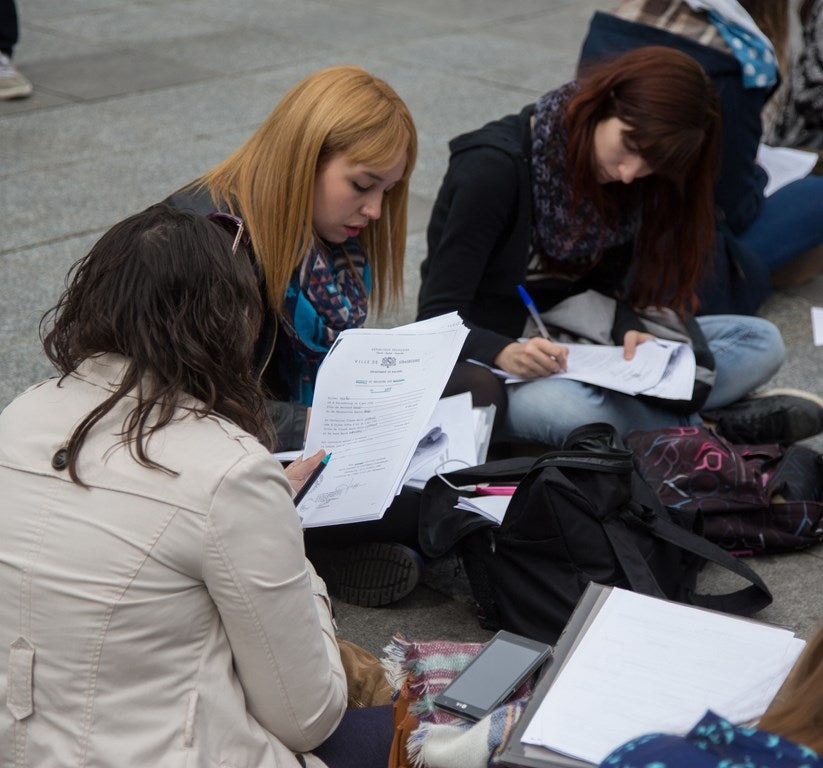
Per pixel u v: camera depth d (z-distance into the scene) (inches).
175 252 59.4
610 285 127.9
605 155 111.3
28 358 139.6
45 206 182.7
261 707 62.9
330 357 91.8
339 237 98.0
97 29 287.7
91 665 58.2
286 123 91.3
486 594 97.9
